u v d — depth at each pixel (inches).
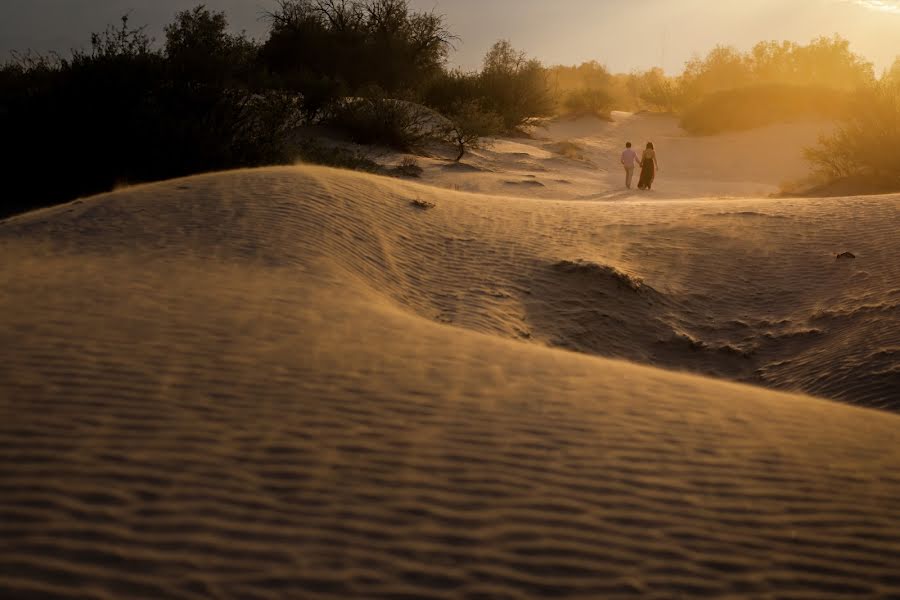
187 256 406.0
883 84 1187.3
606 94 2183.8
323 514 152.8
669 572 146.1
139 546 135.4
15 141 833.5
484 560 143.3
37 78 997.8
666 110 2251.5
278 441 182.1
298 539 143.4
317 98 1318.9
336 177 618.8
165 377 214.4
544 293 485.7
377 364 245.8
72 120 833.5
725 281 524.7
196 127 869.8
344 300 343.6
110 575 126.3
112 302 291.6
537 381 248.8
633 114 2230.6
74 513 143.0
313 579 132.1
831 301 482.0
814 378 400.8
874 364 393.1
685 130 1911.9
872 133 1123.9
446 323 418.6
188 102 893.8
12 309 271.3
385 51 1847.9
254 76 1274.6
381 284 446.0
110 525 140.6
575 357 298.0
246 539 141.6
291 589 128.7
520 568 142.3
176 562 132.1
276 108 984.9
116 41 898.1
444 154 1330.0
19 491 148.6
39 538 134.0
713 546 156.8
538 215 631.8
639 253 560.4
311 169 646.5
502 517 158.9
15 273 338.3
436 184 1026.7
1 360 216.2
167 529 141.6
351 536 146.3
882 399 364.2
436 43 1988.2
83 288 311.7
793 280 518.6
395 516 154.9
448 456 183.8
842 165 1176.2
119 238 436.1
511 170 1279.5
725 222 617.0
